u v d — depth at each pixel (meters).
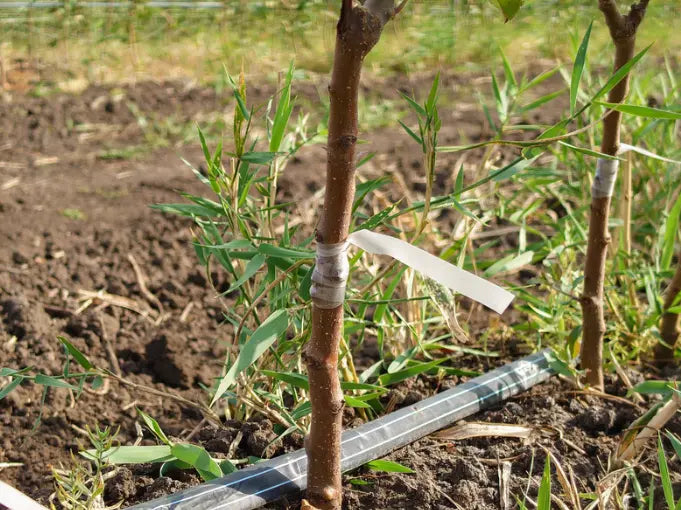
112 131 2.12
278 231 1.48
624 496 0.97
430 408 1.05
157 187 1.76
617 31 0.98
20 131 2.07
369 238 0.84
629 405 1.09
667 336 1.18
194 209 1.00
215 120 2.18
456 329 0.88
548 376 1.13
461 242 1.19
